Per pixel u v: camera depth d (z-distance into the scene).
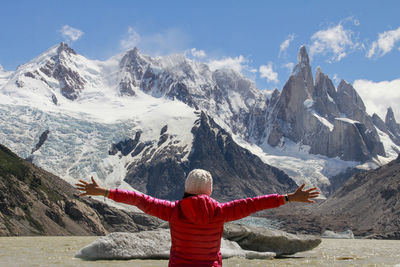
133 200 7.82
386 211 199.00
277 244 28.58
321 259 25.23
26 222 125.50
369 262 22.95
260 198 7.84
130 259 21.00
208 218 7.62
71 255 21.83
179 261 7.82
